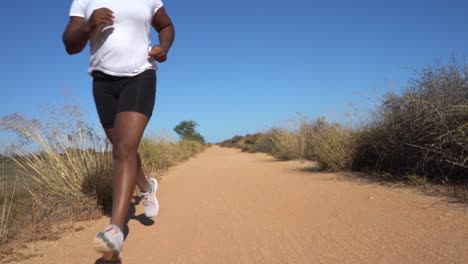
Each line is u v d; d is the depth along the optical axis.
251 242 2.83
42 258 2.77
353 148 6.13
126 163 2.54
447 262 2.16
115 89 2.72
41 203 4.12
